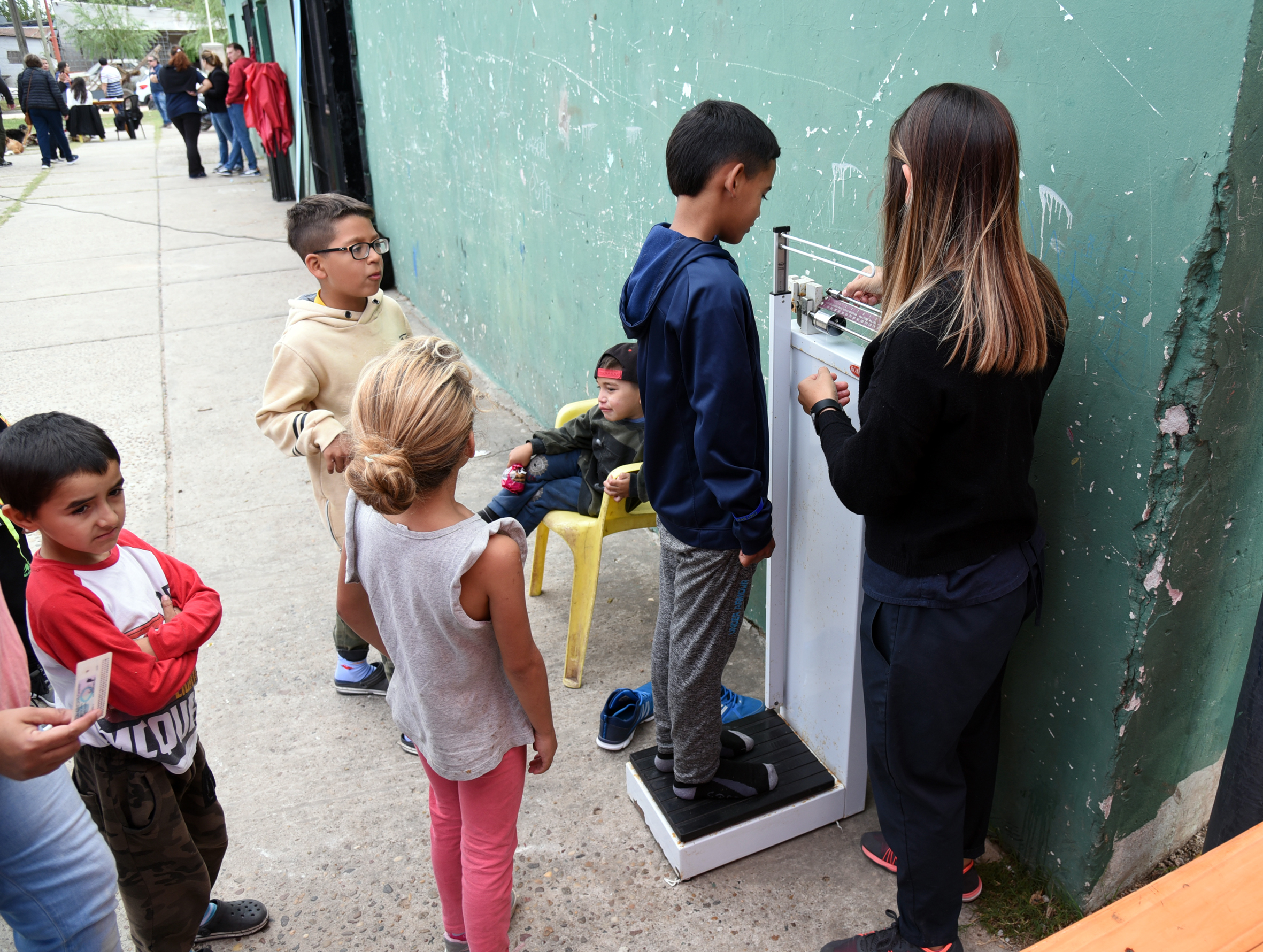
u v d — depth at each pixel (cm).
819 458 202
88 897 140
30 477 141
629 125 328
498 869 170
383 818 235
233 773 252
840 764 221
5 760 122
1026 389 145
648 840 223
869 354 154
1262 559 178
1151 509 161
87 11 4144
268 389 239
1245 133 137
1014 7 169
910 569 157
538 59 393
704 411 168
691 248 173
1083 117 159
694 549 189
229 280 779
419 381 139
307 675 294
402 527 150
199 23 3488
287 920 206
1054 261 170
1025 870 207
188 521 394
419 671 155
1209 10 136
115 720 157
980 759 184
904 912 177
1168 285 150
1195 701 186
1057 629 185
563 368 438
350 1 712
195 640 165
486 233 513
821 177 236
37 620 151
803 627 224
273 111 1048
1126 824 190
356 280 236
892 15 200
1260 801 160
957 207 139
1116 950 78
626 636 309
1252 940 78
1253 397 159
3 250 910
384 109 681
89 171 1506
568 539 280
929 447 147
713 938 196
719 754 212
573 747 257
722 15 261
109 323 672
